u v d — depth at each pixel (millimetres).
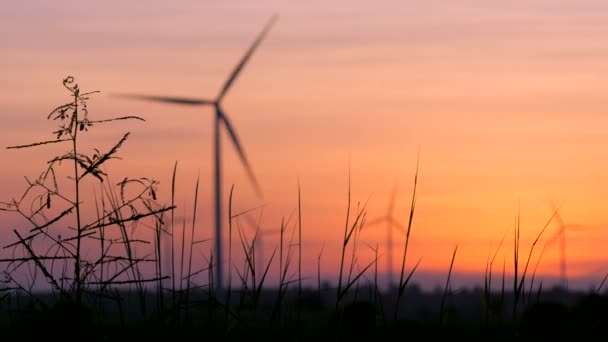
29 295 9195
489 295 10602
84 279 9266
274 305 10242
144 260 9492
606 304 11141
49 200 9188
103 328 9391
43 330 9047
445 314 11258
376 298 10398
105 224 9305
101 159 9266
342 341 10125
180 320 9812
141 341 9242
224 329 9812
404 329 10641
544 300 11352
